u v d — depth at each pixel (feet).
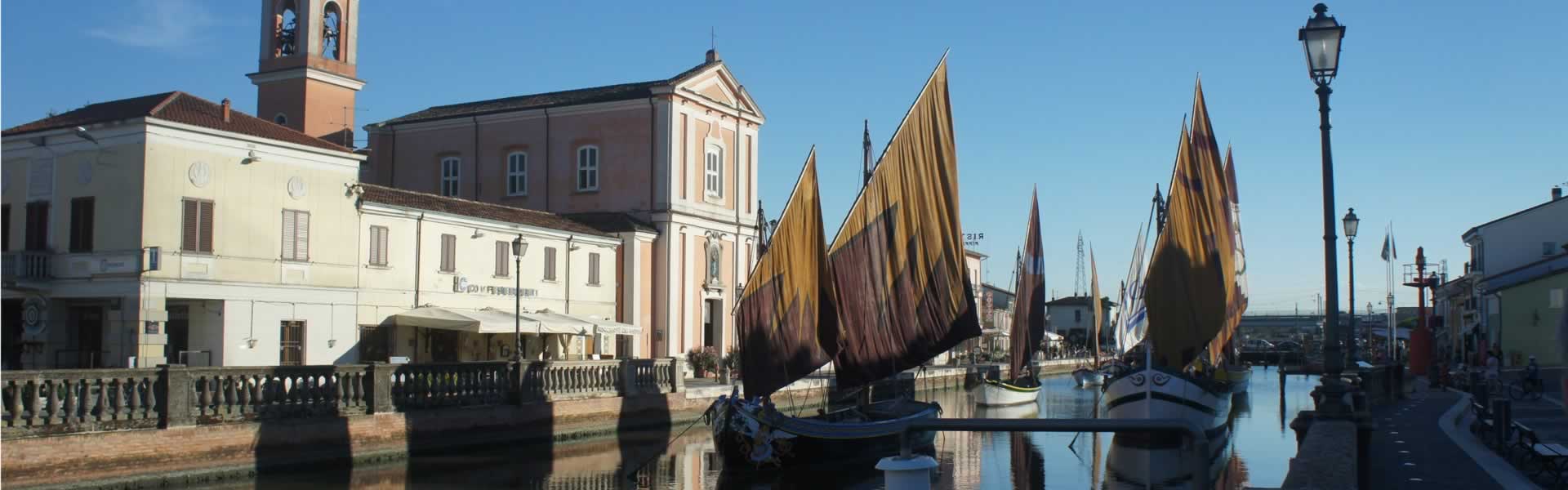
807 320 122.93
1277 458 128.16
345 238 151.74
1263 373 367.45
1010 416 206.18
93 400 92.53
